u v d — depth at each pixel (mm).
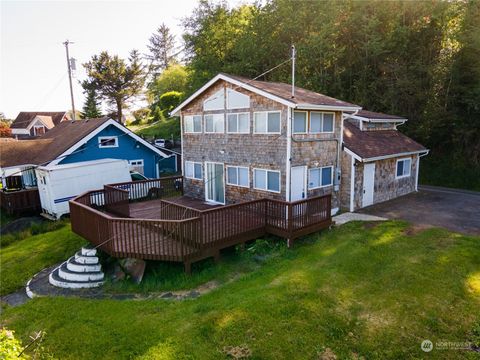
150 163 22859
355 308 6914
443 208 14633
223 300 7488
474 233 11047
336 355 5719
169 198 16688
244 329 6340
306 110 12078
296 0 27672
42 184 16781
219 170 14820
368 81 24609
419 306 6926
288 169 11719
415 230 11445
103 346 6344
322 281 7992
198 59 33188
